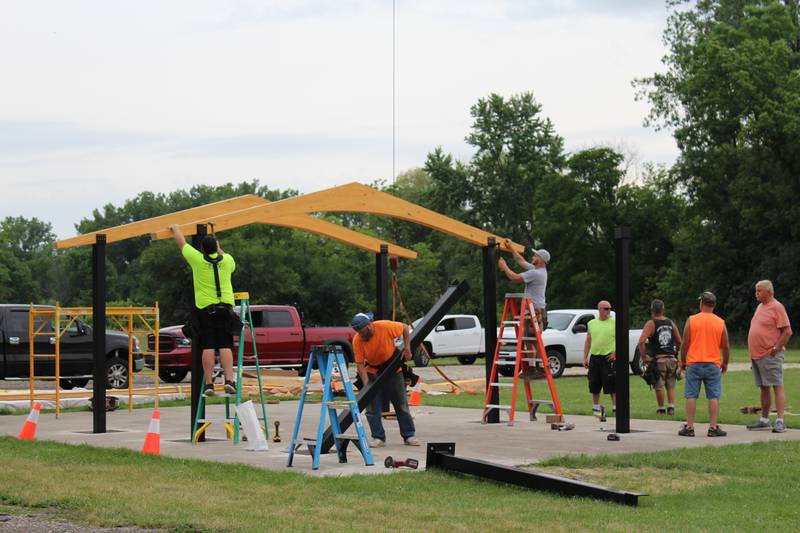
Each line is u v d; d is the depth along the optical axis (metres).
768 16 83.75
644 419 22.20
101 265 19.45
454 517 10.59
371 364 17.03
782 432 19.08
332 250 106.38
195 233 18.45
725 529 9.96
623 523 10.25
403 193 143.62
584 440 18.00
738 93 77.00
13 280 154.88
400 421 17.39
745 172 75.88
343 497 11.84
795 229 73.88
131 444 17.84
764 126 72.50
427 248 105.56
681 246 84.94
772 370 19.11
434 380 39.75
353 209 20.38
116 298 174.62
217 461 15.12
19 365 33.50
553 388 20.95
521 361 22.12
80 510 11.07
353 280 102.81
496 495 12.05
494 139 106.25
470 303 106.00
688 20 90.00
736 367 43.47
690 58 82.31
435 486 12.66
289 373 36.41
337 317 102.06
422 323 17.72
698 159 79.94
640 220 92.94
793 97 75.12
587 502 11.53
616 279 19.17
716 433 18.39
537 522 10.32
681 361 18.70
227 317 17.52
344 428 16.05
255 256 98.25
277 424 18.27
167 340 39.69
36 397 27.30
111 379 35.53
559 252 95.06
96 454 15.84
